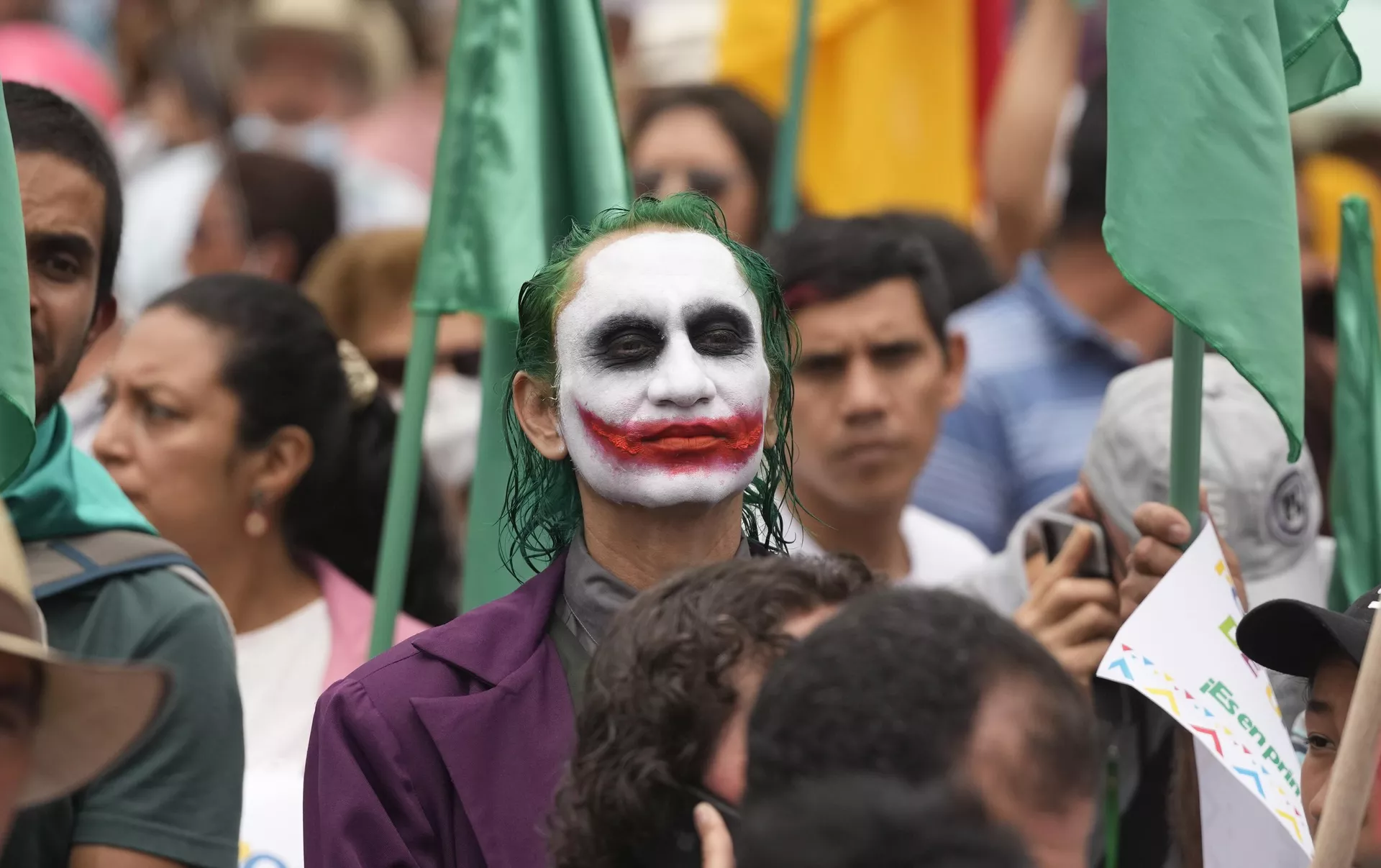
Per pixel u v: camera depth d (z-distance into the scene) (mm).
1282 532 8047
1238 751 6508
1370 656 5094
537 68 8125
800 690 4227
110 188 7297
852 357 10023
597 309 6473
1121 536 7965
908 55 13844
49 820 6543
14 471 6551
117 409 9000
